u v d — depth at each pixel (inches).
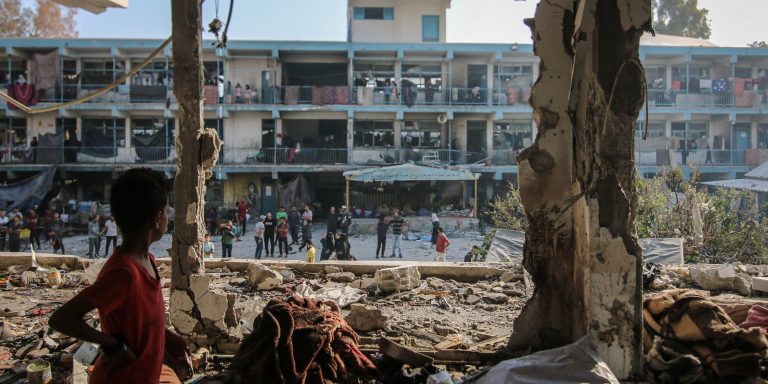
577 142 161.3
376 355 173.2
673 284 296.4
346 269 328.2
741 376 149.2
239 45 1162.6
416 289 288.2
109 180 1221.7
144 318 98.5
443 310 251.8
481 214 1138.0
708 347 154.8
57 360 178.4
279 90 1206.3
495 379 140.8
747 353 150.7
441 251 685.3
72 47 1145.4
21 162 1133.1
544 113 172.1
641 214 532.1
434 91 1221.1
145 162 1165.1
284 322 157.5
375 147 1231.5
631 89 151.7
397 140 1242.0
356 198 1272.1
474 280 317.7
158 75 1190.3
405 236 1053.2
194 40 194.4
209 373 169.9
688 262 500.7
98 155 1158.3
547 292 172.9
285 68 1249.4
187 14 192.9
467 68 1255.5
